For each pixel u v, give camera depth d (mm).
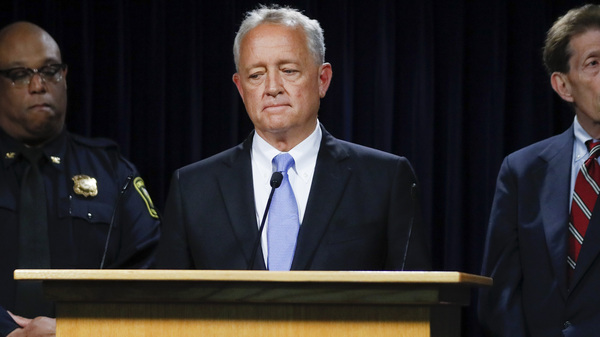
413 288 4836
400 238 7145
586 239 8062
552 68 8797
